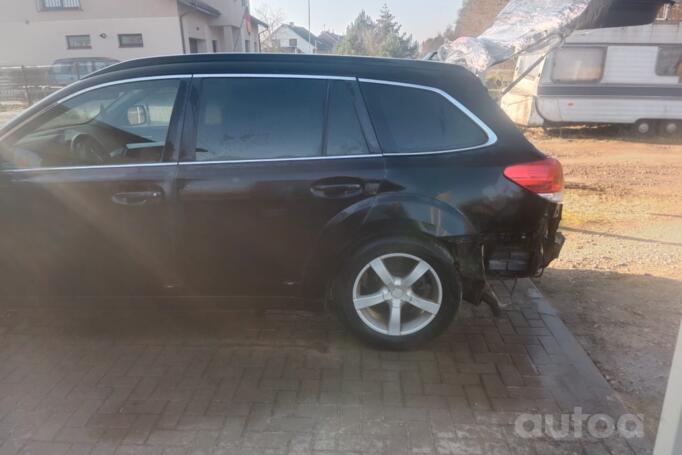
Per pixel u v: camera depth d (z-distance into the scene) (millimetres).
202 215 3150
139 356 3332
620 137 14695
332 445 2557
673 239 5883
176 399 2906
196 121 3180
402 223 3123
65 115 3402
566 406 2848
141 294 3357
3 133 3225
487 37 6746
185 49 24234
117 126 3324
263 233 3178
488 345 3453
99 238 3227
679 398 1806
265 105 3182
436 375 3125
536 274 3322
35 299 3393
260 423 2711
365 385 3027
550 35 6449
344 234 3152
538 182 3139
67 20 23500
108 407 2838
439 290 3246
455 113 3193
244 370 3178
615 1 6633
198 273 3279
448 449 2533
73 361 3275
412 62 3305
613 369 3230
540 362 3256
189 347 3434
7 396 2932
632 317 3891
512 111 15516
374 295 3289
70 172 3174
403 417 2754
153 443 2572
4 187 3174
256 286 3314
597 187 8836
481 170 3121
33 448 2543
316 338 3547
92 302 3387
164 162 3164
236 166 3131
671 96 13789
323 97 3184
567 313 3951
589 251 5445
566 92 13953
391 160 3129
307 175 3107
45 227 3230
